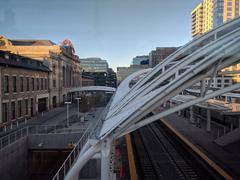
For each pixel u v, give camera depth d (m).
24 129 31.61
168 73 15.34
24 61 42.56
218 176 16.72
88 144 14.46
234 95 30.56
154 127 37.59
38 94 48.44
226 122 32.53
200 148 22.70
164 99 14.49
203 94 14.68
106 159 13.84
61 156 28.12
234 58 14.31
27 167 27.25
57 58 62.50
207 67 14.23
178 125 35.62
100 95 77.06
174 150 24.09
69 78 76.75
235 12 114.88
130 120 14.15
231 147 23.02
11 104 36.03
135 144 26.62
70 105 67.44
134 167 17.98
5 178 21.52
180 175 17.52
